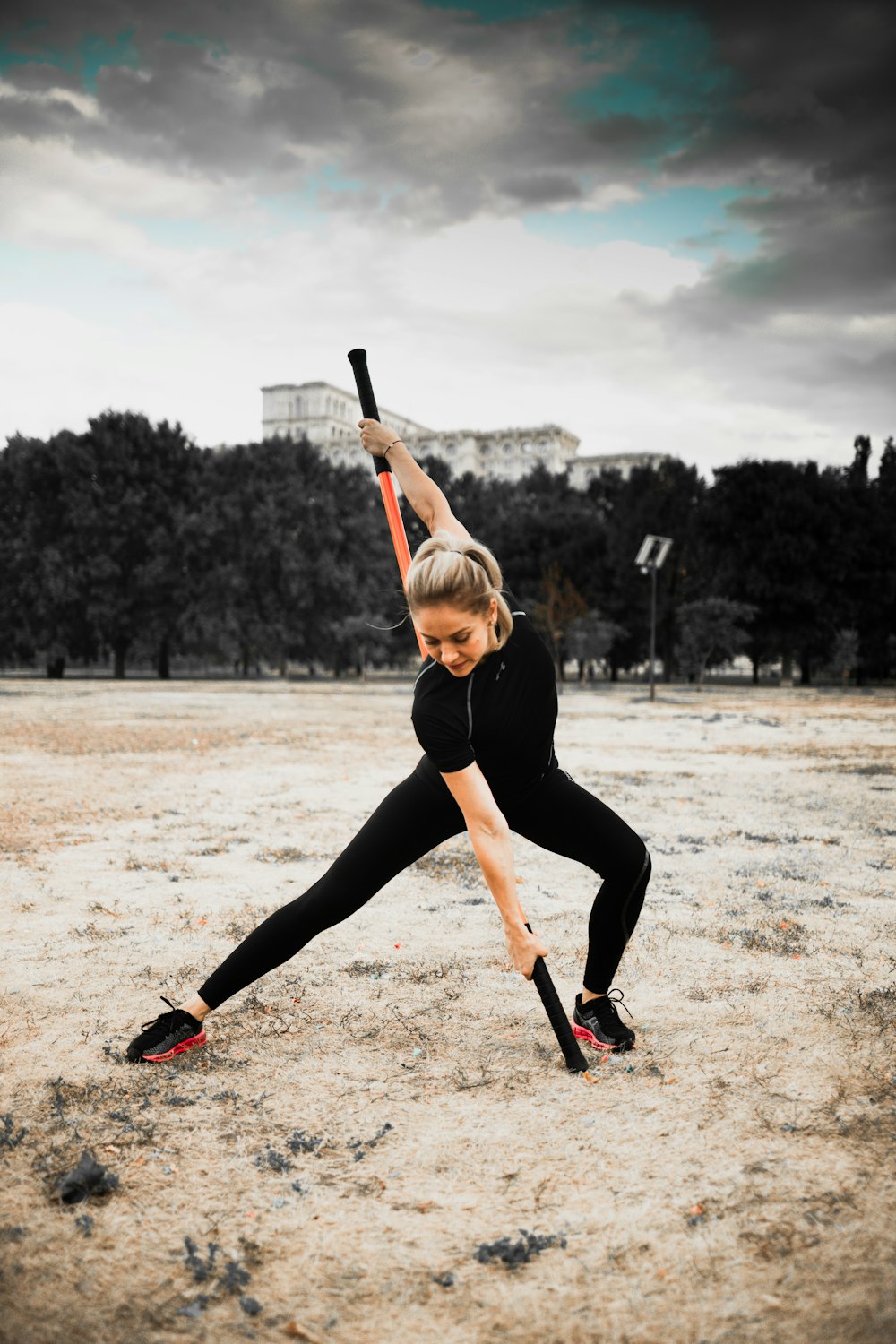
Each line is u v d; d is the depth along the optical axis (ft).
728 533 149.69
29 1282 6.04
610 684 155.63
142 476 161.58
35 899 15.90
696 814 23.91
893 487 175.22
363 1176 7.27
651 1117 8.13
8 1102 8.54
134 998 11.27
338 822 23.00
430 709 8.27
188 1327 5.63
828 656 152.35
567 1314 5.69
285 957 9.35
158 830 21.97
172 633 159.84
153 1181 7.22
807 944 13.23
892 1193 6.86
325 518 173.99
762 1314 5.65
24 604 156.15
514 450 455.63
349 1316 5.72
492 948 13.20
